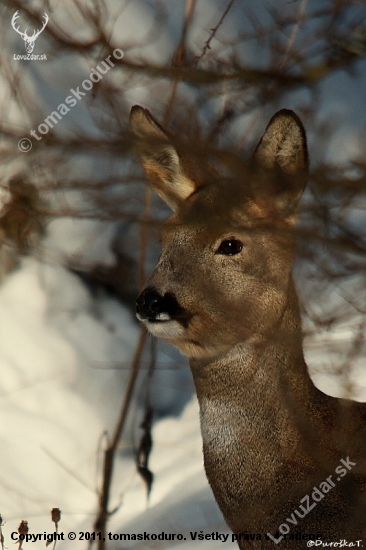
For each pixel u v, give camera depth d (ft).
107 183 27.32
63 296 48.91
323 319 31.60
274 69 35.42
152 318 27.61
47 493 41.93
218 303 27.76
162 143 24.04
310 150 29.04
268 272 27.89
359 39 37.35
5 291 48.55
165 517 37.73
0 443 43.57
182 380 46.21
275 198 26.12
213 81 33.50
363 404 29.14
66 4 40.60
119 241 47.57
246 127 38.58
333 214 26.71
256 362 28.02
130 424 45.06
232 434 28.25
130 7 51.49
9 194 43.27
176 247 28.02
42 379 46.16
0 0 36.91
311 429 27.89
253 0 50.47
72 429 44.57
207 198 27.89
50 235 46.85
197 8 51.26
